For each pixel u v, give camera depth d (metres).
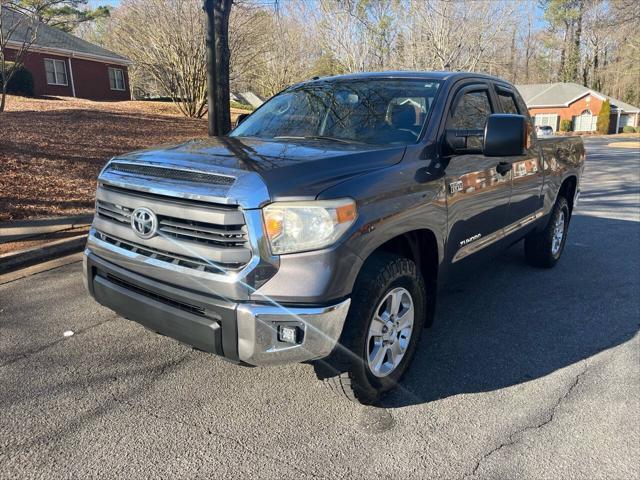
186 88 21.84
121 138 13.31
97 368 3.40
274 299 2.50
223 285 2.52
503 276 5.53
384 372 3.05
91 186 8.60
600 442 2.81
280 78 31.83
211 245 2.57
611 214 9.06
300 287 2.49
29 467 2.48
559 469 2.60
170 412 2.96
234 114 26.05
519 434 2.87
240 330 2.52
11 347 3.63
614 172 15.64
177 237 2.70
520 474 2.56
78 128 13.73
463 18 24.41
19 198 7.45
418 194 3.05
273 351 2.52
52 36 26.52
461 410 3.08
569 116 49.00
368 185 2.73
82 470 2.47
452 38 24.28
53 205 7.39
